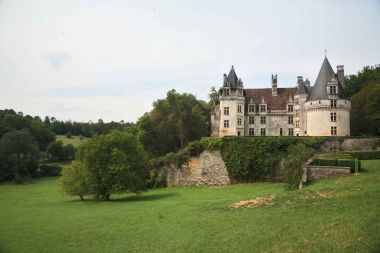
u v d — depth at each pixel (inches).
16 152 4082.2
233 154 2694.4
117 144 2544.3
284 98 3558.1
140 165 2564.0
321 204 1322.6
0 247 1184.8
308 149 2432.3
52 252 1096.2
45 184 3759.8
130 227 1352.1
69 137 6781.5
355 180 1614.2
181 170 2856.8
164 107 3695.9
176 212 1600.6
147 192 2721.5
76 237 1254.3
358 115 3371.1
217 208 1569.9
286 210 1333.7
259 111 3513.8
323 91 2896.2
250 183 2635.3
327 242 948.0
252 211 1406.3
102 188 2444.6
